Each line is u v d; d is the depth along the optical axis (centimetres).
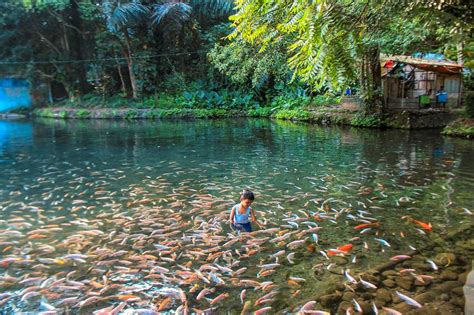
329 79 195
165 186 715
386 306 312
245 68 1902
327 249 427
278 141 1272
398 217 520
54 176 829
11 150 1233
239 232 475
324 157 968
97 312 316
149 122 2152
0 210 591
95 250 432
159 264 399
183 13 2386
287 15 196
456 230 467
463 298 317
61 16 2539
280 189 673
